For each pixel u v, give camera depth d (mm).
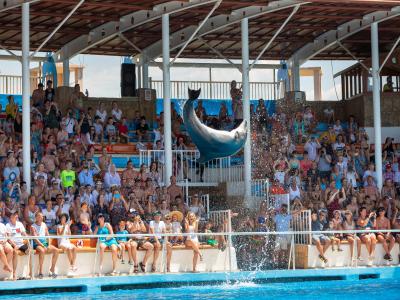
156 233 21609
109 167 25594
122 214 23125
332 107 35281
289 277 22188
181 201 24016
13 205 21922
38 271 20500
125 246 21266
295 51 34719
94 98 32750
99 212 23344
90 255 21094
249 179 26547
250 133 29375
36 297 19281
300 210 23844
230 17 27531
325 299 19328
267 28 30703
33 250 20297
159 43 32750
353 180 28172
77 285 20125
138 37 31797
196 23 28891
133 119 32656
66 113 31109
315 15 28047
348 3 26203
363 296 19844
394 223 24516
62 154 26062
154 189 24781
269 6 26000
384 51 34469
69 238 20734
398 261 23828
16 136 28109
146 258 21422
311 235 22906
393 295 20000
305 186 27891
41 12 27016
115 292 20281
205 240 23453
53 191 23688
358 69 34969
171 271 21844
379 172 28172
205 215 24438
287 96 34531
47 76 32219
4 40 31391
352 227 23797
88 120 28984
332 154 29750
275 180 26875
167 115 26188
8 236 19703
